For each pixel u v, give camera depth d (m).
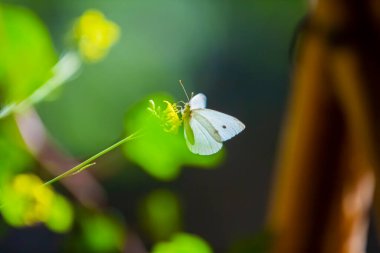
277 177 1.09
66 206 0.93
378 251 3.25
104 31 0.98
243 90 3.85
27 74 0.95
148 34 3.28
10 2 1.38
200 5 3.53
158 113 0.79
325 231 1.07
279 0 3.51
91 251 0.95
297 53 1.06
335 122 1.05
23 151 0.93
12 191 0.90
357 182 1.07
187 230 3.72
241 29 3.65
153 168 0.91
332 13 1.02
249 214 3.84
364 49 1.00
